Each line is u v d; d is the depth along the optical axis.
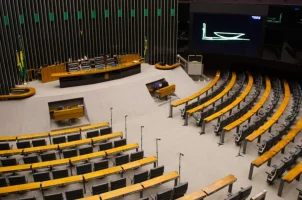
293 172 11.04
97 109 16.89
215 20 22.55
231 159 13.06
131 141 14.54
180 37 25.25
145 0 21.70
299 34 22.89
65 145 12.94
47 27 19.52
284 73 21.95
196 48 23.50
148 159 11.84
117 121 16.66
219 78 23.30
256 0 20.91
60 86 17.66
